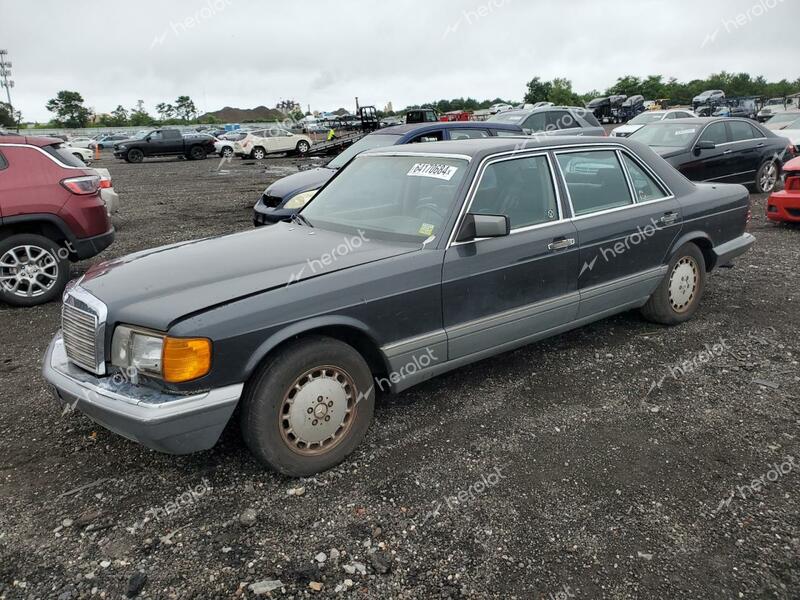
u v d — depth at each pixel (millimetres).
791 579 2439
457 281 3543
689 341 4852
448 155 3965
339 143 22672
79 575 2510
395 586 2436
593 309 4387
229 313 2824
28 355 4980
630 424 3627
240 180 20219
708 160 11164
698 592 2385
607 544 2648
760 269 6941
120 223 9727
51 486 3119
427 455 3342
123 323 2908
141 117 101625
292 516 2859
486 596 2383
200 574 2504
